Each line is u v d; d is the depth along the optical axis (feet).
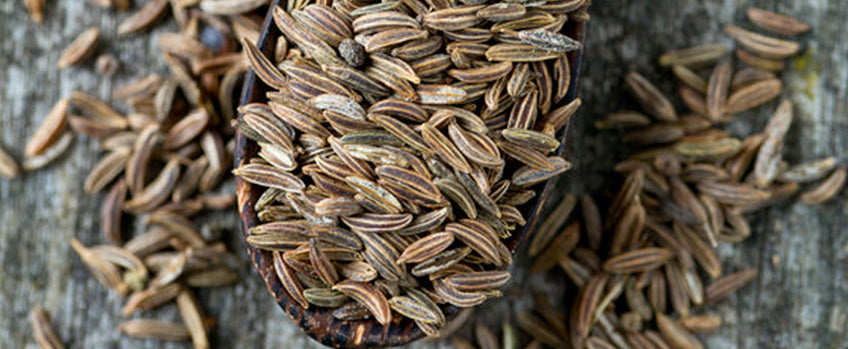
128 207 0.54
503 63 0.47
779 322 0.54
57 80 0.54
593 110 0.54
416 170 0.47
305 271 0.48
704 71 0.54
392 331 0.48
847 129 0.54
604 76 0.54
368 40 0.47
